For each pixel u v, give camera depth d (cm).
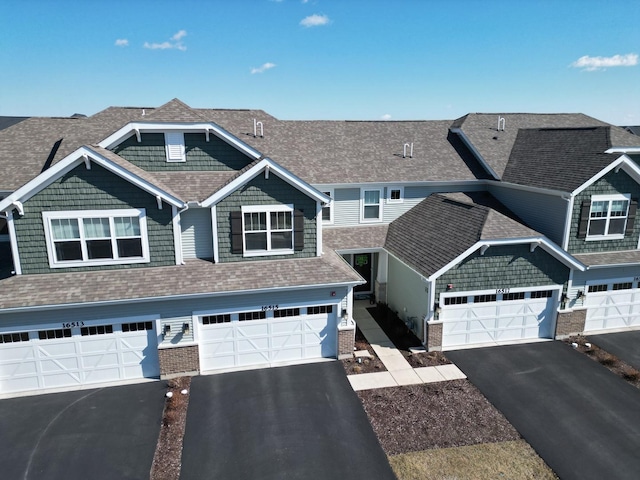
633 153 1712
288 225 1552
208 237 1551
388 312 1928
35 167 1764
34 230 1341
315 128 2378
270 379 1412
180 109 1659
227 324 1448
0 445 1105
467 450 1088
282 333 1502
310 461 1051
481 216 1667
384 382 1402
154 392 1340
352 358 1545
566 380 1409
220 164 1662
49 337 1322
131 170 1416
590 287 1733
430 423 1195
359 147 2261
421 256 1691
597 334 1745
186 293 1348
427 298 1580
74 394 1326
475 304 1622
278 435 1143
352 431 1161
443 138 2436
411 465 1037
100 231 1389
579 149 1869
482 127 2456
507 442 1117
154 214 1421
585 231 1717
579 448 1092
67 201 1345
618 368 1482
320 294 1491
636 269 1756
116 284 1358
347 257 2122
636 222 1766
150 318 1370
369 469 1025
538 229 1856
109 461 1054
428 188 2164
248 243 1534
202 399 1302
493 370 1472
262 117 2359
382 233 2052
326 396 1321
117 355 1382
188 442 1120
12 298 1264
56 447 1100
